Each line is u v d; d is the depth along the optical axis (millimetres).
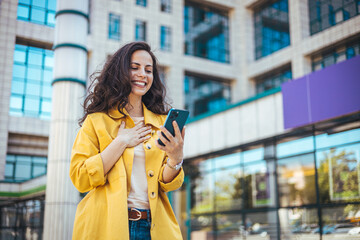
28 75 10750
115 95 2061
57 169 9547
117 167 1939
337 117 11531
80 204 1990
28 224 12508
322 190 11789
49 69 10664
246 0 27094
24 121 11875
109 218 1855
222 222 15102
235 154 15312
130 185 1962
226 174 15539
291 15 23344
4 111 11266
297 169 12789
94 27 22844
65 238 9336
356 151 11102
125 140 1968
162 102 2377
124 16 24109
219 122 16359
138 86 2131
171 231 2023
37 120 12000
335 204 11320
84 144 1974
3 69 10133
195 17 26953
